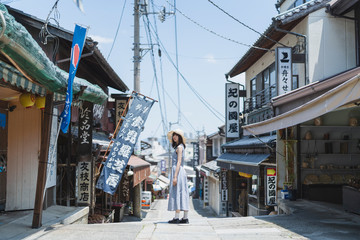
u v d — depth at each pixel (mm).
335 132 10398
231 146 16719
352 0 10125
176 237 5188
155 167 41938
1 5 3613
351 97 5098
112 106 17016
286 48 10859
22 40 3934
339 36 10984
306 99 7953
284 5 16281
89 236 5199
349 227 6188
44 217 6812
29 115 7633
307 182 9969
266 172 11039
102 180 8742
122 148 9055
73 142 10117
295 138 10227
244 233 5582
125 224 6398
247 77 19234
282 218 7395
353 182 7926
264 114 14562
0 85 5949
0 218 6574
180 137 6367
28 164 7555
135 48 15828
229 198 19078
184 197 6379
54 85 5574
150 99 9656
